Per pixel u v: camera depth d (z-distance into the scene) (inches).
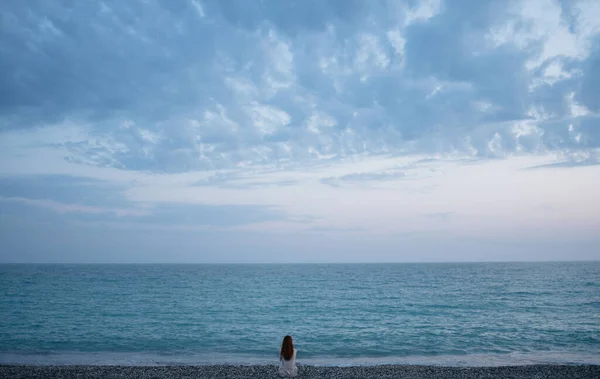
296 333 1079.6
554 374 612.4
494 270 6269.7
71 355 834.2
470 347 902.4
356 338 1009.5
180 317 1375.5
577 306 1626.5
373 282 3427.7
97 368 646.5
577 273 4901.6
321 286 2970.0
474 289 2524.6
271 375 603.2
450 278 3959.2
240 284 3235.7
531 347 900.0
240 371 628.4
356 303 1796.3
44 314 1437.0
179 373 613.9
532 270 6131.9
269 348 908.0
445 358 803.4
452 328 1135.0
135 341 975.0
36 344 941.2
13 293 2301.9
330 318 1354.6
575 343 936.3
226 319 1333.7
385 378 586.2
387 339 992.9
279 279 4082.2
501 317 1341.0
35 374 599.5
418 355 832.9
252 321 1293.1
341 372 621.9
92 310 1550.2
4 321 1277.1
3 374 598.5
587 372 622.2
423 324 1211.9
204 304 1772.9
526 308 1568.7
